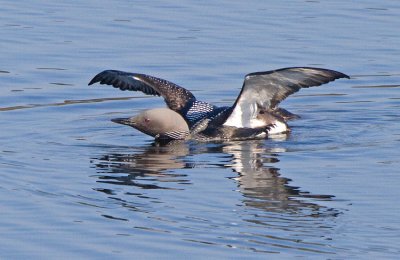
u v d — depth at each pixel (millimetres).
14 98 17578
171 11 22875
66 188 12875
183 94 16188
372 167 13680
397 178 13141
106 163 14070
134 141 15453
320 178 13195
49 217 11836
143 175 13445
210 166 13891
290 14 22609
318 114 17125
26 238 11242
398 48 20328
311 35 21094
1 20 22047
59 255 10820
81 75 18812
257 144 15141
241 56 19812
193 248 10938
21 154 14492
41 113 16906
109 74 15992
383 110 17312
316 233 11250
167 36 21047
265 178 13234
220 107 16047
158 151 14789
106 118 16828
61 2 23609
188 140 15461
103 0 23844
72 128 16125
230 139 15461
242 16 22469
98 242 11117
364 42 20656
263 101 15531
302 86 15039
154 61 19562
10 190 12797
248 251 10828
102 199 12445
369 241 11039
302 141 15281
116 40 20781
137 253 10836
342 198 12352
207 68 19219
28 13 22641
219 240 11133
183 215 11852
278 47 20328
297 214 11836
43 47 20281
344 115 17047
